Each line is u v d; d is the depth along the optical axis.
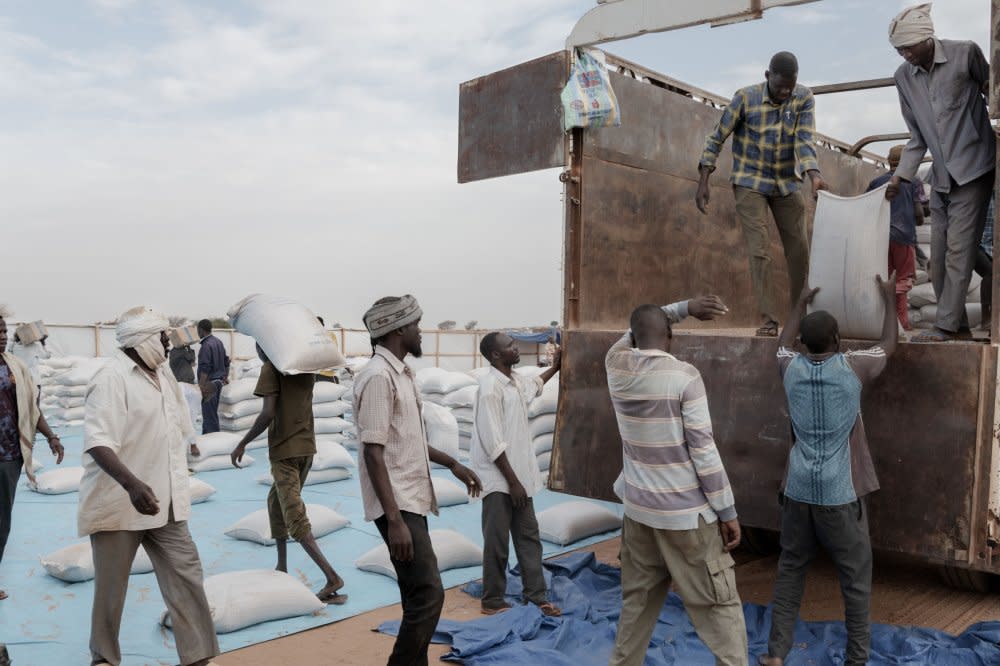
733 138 5.05
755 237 4.85
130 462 3.37
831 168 7.87
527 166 5.14
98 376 3.34
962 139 3.98
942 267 4.40
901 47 4.02
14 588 4.88
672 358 3.20
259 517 5.98
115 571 3.41
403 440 3.17
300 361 4.53
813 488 3.49
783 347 3.79
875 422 3.78
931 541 3.63
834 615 4.52
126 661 3.85
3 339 4.65
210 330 10.09
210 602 4.24
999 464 3.58
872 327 3.66
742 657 3.09
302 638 4.15
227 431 10.16
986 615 4.54
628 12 4.67
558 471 4.90
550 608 4.43
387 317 3.17
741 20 4.27
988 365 3.51
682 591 3.15
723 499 3.07
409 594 3.16
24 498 7.34
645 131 5.64
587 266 5.16
